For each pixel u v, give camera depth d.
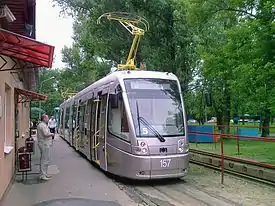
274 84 15.84
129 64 14.98
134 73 12.27
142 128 11.40
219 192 10.56
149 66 25.58
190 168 15.55
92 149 15.26
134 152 11.19
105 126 12.88
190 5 18.55
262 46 15.23
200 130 27.84
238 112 35.59
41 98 20.94
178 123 11.91
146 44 25.98
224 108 31.62
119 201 9.23
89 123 16.11
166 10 24.80
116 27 27.38
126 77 12.09
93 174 13.53
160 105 11.89
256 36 15.91
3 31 6.49
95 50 33.25
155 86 12.14
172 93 12.26
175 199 9.64
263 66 15.41
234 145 24.56
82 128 18.45
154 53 25.58
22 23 10.25
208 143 27.06
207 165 15.98
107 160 12.66
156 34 25.64
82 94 19.58
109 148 12.45
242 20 17.22
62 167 15.31
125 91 11.81
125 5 26.08
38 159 18.23
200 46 21.81
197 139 27.50
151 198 9.73
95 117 14.75
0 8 7.75
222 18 18.50
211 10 18.11
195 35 24.16
